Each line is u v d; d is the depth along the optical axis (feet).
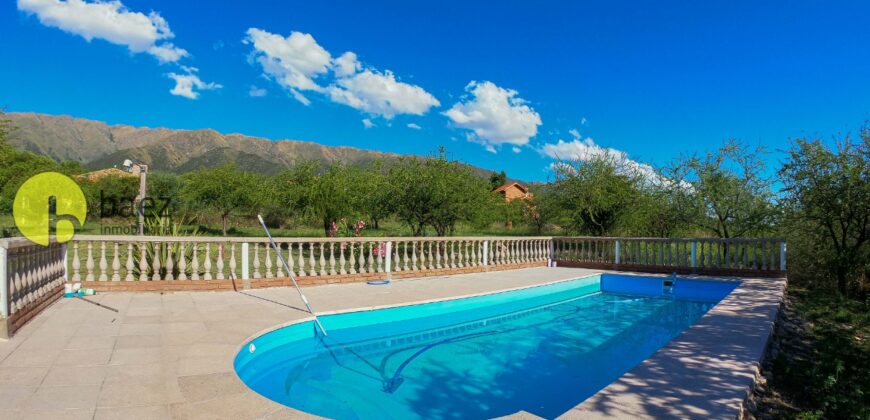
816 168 40.34
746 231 51.39
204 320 21.90
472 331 28.30
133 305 24.66
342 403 16.62
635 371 14.57
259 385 18.31
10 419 11.03
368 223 77.97
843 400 14.62
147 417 11.48
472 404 16.84
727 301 28.27
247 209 108.47
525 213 84.84
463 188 59.62
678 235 59.21
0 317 17.44
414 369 20.83
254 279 31.35
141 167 44.73
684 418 11.00
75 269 26.99
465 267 44.45
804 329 26.11
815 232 43.55
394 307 27.48
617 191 61.41
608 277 46.01
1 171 68.64
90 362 15.38
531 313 34.27
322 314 24.13
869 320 27.96
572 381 19.49
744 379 13.88
